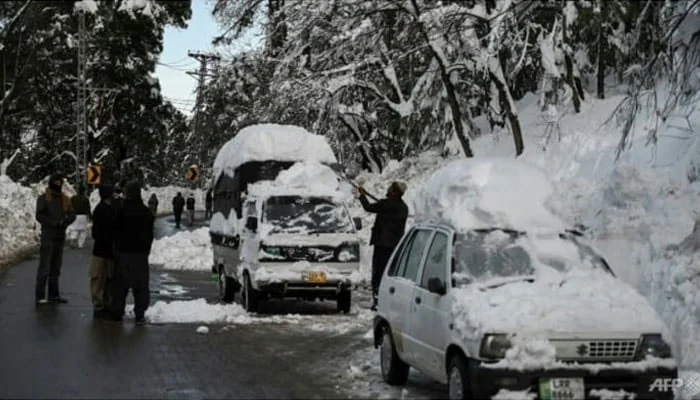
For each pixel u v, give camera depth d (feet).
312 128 88.94
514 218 27.94
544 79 66.23
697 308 32.58
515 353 22.71
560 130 63.26
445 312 25.31
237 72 104.94
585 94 67.97
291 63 86.63
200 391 29.30
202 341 39.75
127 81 160.15
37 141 165.68
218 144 129.59
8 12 120.88
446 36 67.05
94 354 35.83
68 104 156.46
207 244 95.35
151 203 130.52
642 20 30.53
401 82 87.92
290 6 83.87
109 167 171.63
